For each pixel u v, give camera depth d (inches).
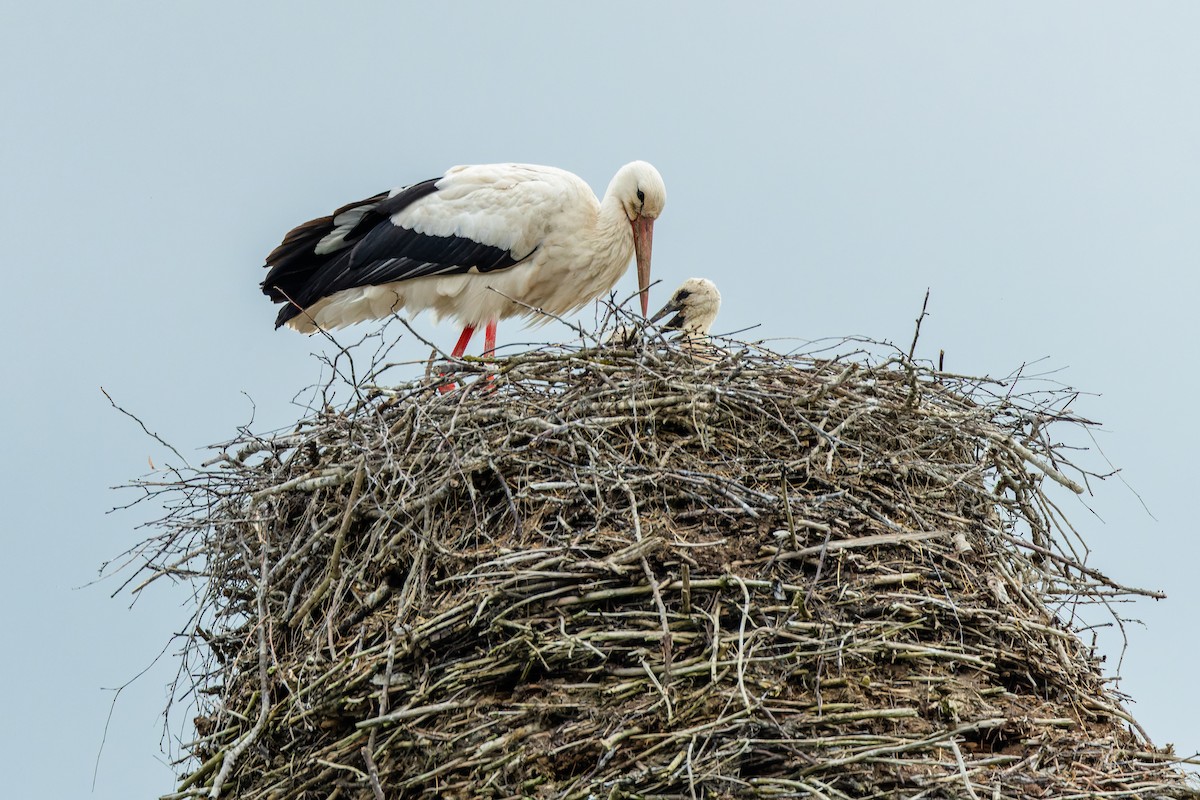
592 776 392.5
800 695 404.8
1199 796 404.2
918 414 497.7
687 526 444.1
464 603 428.8
